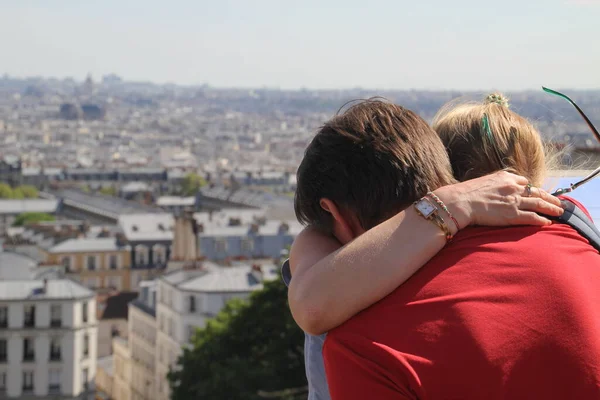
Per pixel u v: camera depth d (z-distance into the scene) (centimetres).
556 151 662
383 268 540
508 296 521
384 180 571
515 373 502
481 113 645
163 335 12962
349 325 539
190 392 6600
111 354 16988
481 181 575
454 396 503
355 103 611
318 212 609
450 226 552
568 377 501
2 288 12188
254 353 6462
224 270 12669
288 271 647
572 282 526
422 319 522
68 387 12200
